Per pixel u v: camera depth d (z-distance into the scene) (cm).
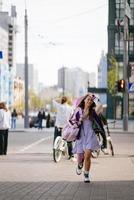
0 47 13600
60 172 1552
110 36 9312
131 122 8494
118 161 1911
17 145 2844
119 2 9394
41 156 2117
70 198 1019
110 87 8338
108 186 1221
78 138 1341
